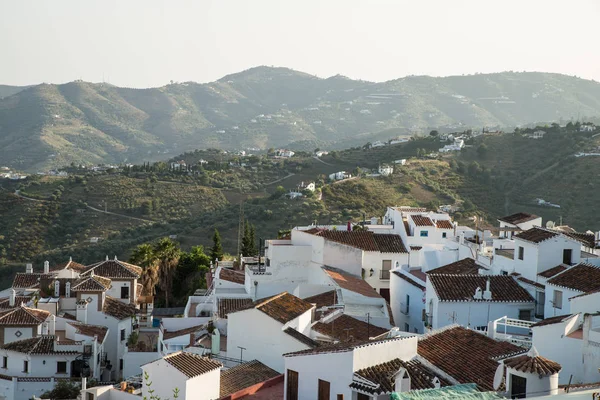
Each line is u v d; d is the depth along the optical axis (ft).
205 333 214.48
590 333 138.21
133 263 355.15
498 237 276.62
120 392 167.94
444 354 143.95
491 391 117.50
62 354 236.22
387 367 131.34
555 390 111.24
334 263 261.85
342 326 195.93
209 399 154.40
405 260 273.33
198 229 626.64
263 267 277.44
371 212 604.90
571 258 201.87
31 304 279.08
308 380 134.62
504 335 161.99
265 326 179.01
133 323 291.17
